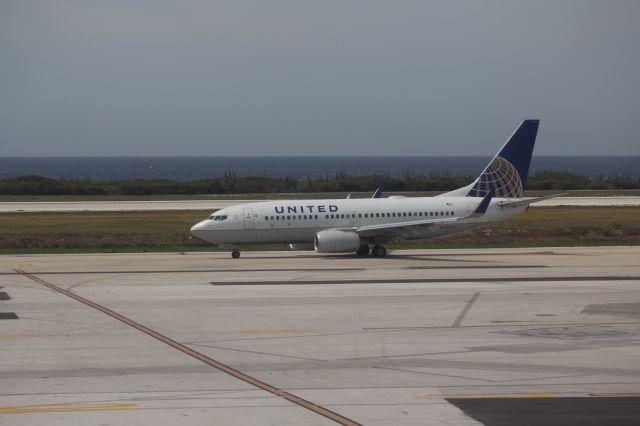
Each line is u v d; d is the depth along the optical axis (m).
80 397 70.25
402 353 89.56
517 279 162.00
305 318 113.69
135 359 86.75
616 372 79.81
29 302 130.25
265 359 86.56
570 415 64.00
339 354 89.12
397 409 65.88
